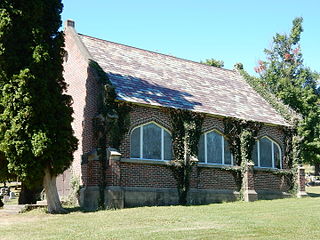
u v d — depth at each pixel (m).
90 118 21.25
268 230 12.37
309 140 43.91
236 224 13.60
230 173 24.27
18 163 16.84
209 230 12.36
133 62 25.73
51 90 18.03
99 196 19.36
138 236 11.39
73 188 21.88
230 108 26.08
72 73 23.89
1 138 17.00
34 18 17.83
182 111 22.39
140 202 20.09
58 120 17.88
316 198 25.75
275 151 27.31
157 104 21.38
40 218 16.06
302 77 51.59
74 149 18.61
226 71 32.97
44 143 16.91
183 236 11.36
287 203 21.69
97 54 24.34
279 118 28.62
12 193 37.25
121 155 19.88
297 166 27.70
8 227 13.88
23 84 16.81
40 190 25.44
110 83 20.22
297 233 11.88
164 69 27.17
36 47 17.52
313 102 45.66
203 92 26.58
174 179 21.72
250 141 25.17
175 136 22.08
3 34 16.80
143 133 21.14
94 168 19.92
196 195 22.09
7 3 17.19
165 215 15.88
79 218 15.51
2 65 17.00
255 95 31.02
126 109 20.42
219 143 24.33
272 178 26.50
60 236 11.70
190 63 30.62
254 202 22.86
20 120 16.83
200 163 22.97
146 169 20.80
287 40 53.84
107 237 11.31
